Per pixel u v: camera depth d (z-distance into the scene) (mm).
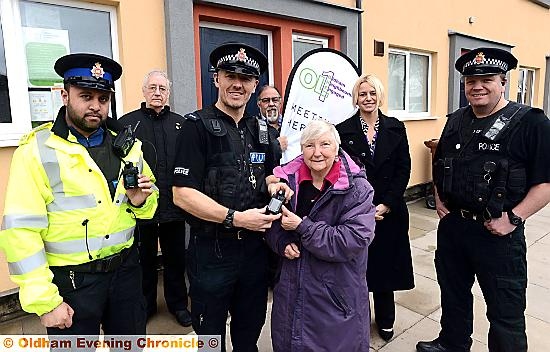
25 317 2875
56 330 1626
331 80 2945
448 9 6473
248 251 1900
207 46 3826
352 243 1709
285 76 4293
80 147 1594
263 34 4207
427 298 3199
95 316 1657
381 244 2506
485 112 2150
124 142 1734
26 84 2895
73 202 1560
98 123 1626
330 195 1788
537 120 1974
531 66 9094
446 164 2262
